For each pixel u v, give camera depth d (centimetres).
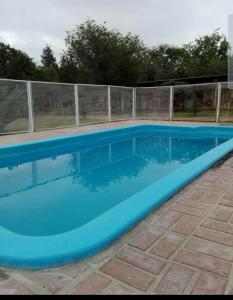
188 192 323
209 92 1277
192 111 1331
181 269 179
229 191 325
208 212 266
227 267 181
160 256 194
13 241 202
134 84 2320
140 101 1442
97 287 163
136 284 165
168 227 237
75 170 588
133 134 1098
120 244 210
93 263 187
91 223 228
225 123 1214
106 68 2272
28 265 183
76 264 186
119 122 1291
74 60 2420
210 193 319
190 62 2914
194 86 1298
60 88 1026
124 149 839
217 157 471
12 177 530
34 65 3659
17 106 880
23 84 890
